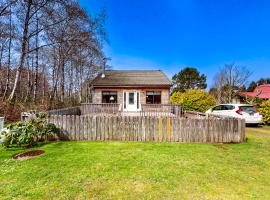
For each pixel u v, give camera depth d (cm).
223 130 780
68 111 1324
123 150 630
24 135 665
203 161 524
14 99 1479
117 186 371
